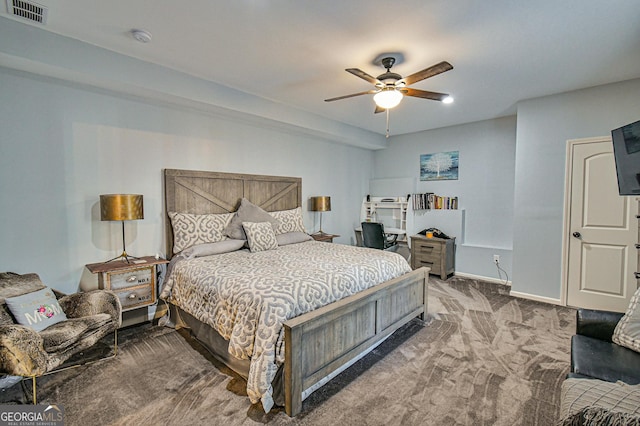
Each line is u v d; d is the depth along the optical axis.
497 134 4.70
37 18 2.10
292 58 2.67
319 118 4.50
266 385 1.82
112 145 3.02
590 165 3.40
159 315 3.26
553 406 1.90
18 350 1.75
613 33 2.23
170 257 3.38
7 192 2.48
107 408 1.88
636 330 1.70
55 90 2.67
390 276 2.90
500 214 4.71
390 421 1.79
